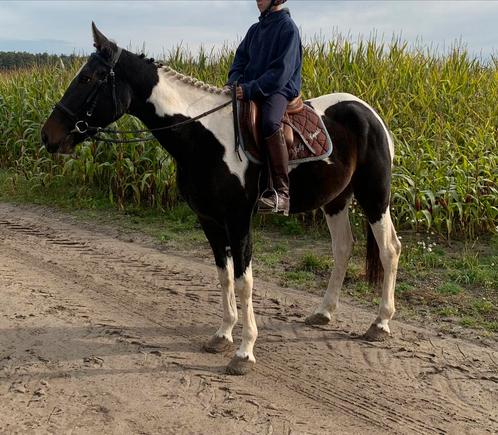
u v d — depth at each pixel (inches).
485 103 372.5
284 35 170.9
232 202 167.5
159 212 365.1
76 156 394.6
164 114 165.9
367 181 195.0
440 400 154.0
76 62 499.2
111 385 158.4
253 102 170.2
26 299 222.4
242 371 166.9
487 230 303.0
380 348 186.2
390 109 345.1
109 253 292.7
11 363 169.9
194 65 444.1
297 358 179.0
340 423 142.4
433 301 225.1
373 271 201.0
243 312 170.4
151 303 225.1
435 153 317.4
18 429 136.1
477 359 177.8
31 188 412.2
